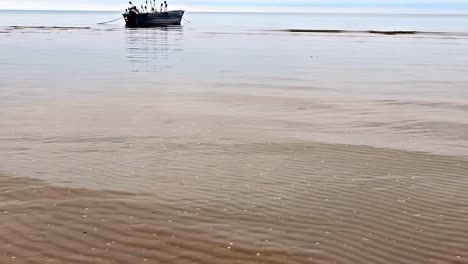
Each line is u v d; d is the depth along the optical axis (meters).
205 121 16.03
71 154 11.77
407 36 77.12
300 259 6.64
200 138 13.50
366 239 7.16
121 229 7.47
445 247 6.96
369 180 9.77
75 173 10.19
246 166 10.73
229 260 6.63
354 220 7.78
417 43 60.97
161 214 8.01
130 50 48.22
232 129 14.77
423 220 7.80
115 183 9.52
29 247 6.91
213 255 6.75
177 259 6.64
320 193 8.96
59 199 8.67
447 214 8.06
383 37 74.38
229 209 8.21
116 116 16.88
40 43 55.78
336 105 19.44
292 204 8.43
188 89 23.62
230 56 42.50
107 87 24.23
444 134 14.41
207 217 7.90
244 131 14.48
